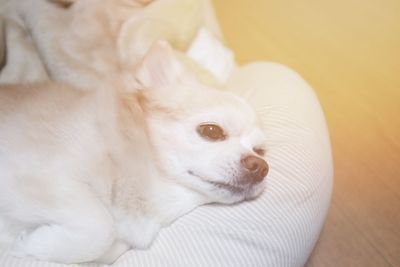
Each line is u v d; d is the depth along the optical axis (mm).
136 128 1410
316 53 3090
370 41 3213
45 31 1877
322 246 2025
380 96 2775
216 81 1732
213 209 1519
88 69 1836
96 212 1271
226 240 1449
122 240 1436
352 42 3193
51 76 1867
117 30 1965
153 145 1417
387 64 3018
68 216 1242
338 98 2752
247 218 1482
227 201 1457
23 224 1303
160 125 1427
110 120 1368
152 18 1989
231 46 3129
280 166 1623
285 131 1735
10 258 1298
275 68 2105
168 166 1414
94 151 1304
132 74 1550
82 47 1879
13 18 1967
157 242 1484
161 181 1434
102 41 1917
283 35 3240
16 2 1967
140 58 1866
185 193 1473
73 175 1266
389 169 2355
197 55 2020
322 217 1699
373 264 1972
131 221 1420
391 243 2049
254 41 3182
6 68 1877
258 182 1444
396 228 2105
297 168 1630
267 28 3301
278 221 1505
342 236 2066
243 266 1425
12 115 1329
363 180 2301
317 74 2922
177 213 1502
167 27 1989
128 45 1898
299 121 1783
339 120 2611
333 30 3301
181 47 2043
